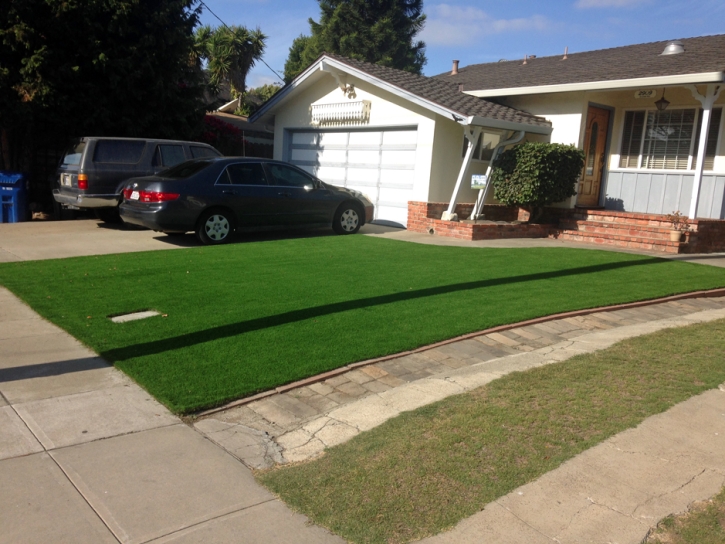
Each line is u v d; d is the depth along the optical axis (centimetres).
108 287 745
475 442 394
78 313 638
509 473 359
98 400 448
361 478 355
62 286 746
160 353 533
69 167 1225
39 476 347
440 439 398
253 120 1814
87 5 1300
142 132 1484
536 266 943
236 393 461
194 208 1047
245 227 1121
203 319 625
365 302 701
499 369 527
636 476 358
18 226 1246
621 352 566
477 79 1666
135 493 335
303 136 1689
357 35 3662
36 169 1526
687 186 1298
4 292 722
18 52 1301
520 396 464
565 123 1362
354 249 1050
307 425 429
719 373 514
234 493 340
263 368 508
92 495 331
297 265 896
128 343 555
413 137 1378
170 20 1438
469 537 304
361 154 1517
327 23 3766
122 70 1362
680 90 1294
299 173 1198
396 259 965
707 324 671
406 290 761
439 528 311
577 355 561
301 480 354
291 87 1623
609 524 314
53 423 411
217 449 390
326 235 1248
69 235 1136
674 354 562
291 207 1170
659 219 1212
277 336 581
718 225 1209
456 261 963
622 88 1217
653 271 943
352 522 315
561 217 1374
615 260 1017
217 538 300
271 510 325
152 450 384
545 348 591
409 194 1397
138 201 1052
